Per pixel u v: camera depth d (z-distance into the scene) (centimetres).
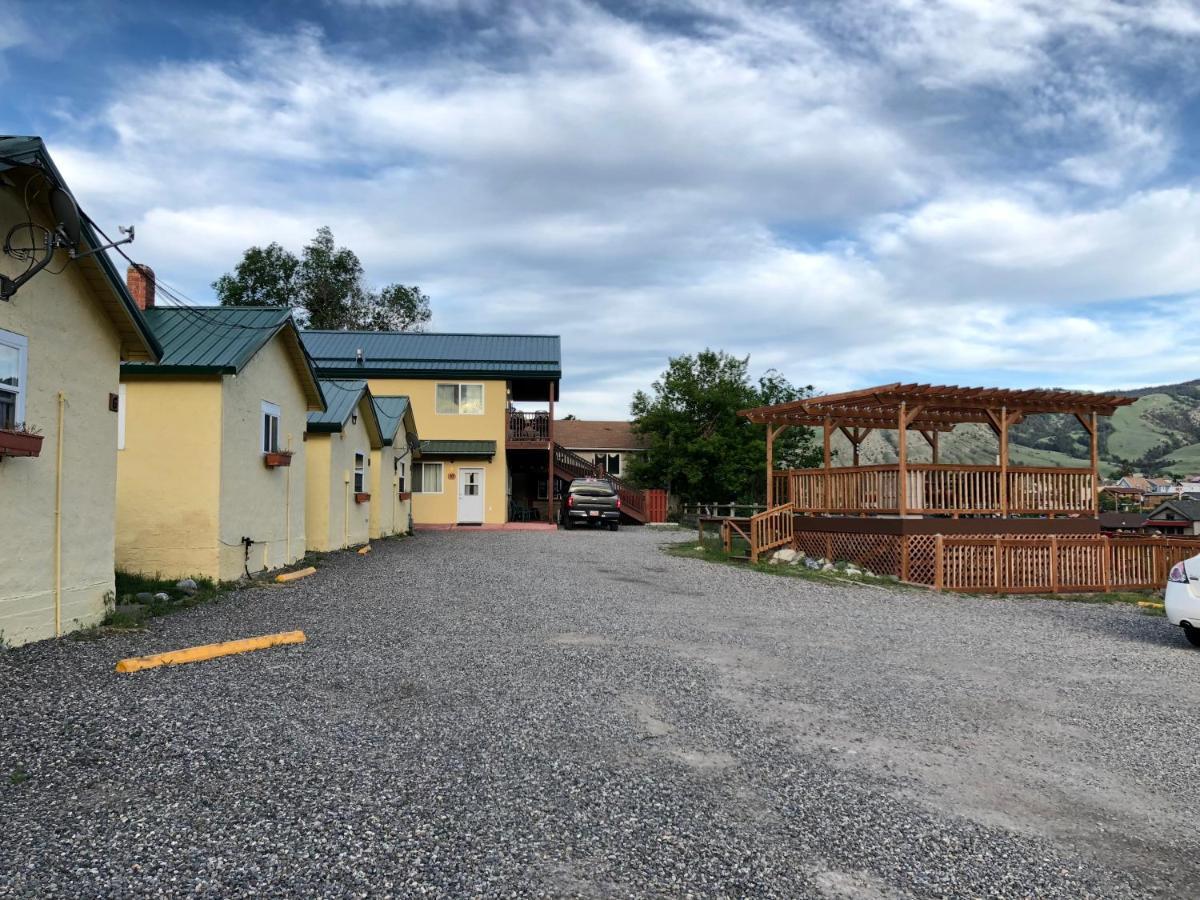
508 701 578
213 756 446
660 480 3884
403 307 5241
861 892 323
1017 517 1634
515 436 3178
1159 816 409
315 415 1725
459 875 323
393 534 2348
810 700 609
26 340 727
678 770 451
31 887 302
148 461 1134
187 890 304
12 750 443
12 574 707
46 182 699
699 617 1000
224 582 1142
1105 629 1016
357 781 417
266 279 4850
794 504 1870
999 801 422
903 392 1535
